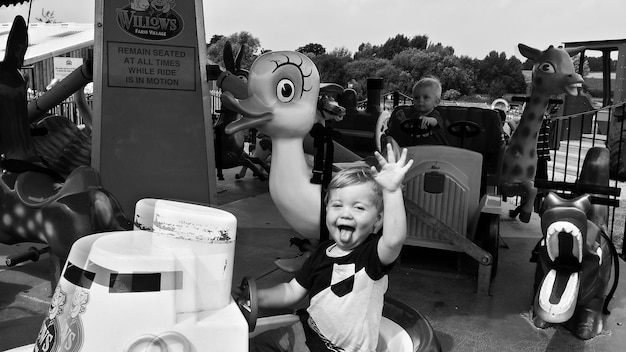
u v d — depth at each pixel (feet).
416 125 15.17
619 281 13.10
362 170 6.87
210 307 5.45
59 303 4.95
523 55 17.85
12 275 11.78
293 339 7.20
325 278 6.77
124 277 4.70
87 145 14.83
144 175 12.07
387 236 6.18
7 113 10.18
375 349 6.82
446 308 11.30
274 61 10.08
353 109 22.50
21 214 9.83
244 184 23.73
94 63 11.53
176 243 5.35
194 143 12.26
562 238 9.00
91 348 4.61
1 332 9.11
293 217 10.55
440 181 12.67
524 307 11.45
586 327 10.11
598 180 11.01
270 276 12.55
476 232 13.55
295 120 10.13
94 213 9.25
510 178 18.07
